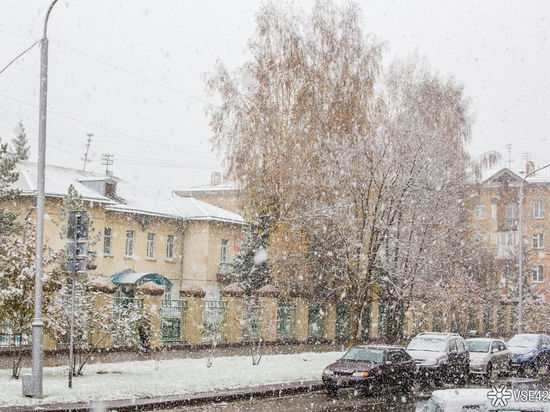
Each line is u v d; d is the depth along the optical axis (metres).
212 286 49.53
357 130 32.09
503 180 78.00
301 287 37.22
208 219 49.25
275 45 35.81
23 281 17.78
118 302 28.30
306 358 28.61
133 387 17.64
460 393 7.98
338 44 35.22
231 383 19.84
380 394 20.61
